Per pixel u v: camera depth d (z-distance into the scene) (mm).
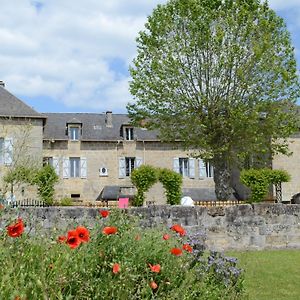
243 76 22453
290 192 32875
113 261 4828
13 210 7379
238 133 22562
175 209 14484
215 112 23000
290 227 15156
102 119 38594
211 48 23016
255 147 22984
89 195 35375
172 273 5305
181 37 23422
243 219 14922
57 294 4000
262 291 9242
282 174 26844
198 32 23125
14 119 29969
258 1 23625
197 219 14547
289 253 14062
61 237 5199
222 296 6098
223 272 6602
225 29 23203
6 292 3756
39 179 25406
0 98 31125
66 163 35406
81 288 4367
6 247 4766
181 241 6633
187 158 36906
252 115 21844
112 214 6547
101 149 36125
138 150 36438
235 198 34531
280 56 23125
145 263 5188
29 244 5145
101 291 4551
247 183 26344
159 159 36531
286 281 10070
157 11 24141
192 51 23172
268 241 14945
